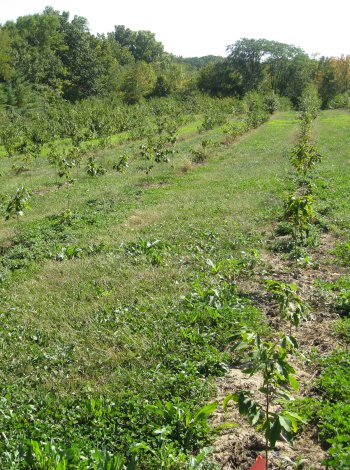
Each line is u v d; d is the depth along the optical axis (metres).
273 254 10.41
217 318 7.21
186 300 7.85
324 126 41.59
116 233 12.55
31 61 73.06
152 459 4.38
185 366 5.94
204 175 20.97
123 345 6.69
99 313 7.77
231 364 6.19
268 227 12.42
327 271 9.27
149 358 6.29
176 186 18.94
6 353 6.70
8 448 4.65
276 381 3.96
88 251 11.20
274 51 89.31
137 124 42.47
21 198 12.59
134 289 8.61
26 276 9.95
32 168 26.64
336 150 26.59
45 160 29.27
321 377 5.45
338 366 5.63
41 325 7.45
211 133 38.88
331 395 5.11
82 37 80.00
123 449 4.63
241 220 12.98
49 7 95.06
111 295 8.45
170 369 5.96
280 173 20.02
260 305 7.85
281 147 29.30
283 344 3.90
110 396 5.47
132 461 4.14
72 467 4.20
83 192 18.84
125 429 4.86
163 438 4.59
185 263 10.00
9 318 7.86
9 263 10.88
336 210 13.41
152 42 129.00
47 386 5.85
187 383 5.62
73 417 5.10
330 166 21.12
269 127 44.47
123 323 7.30
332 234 11.54
